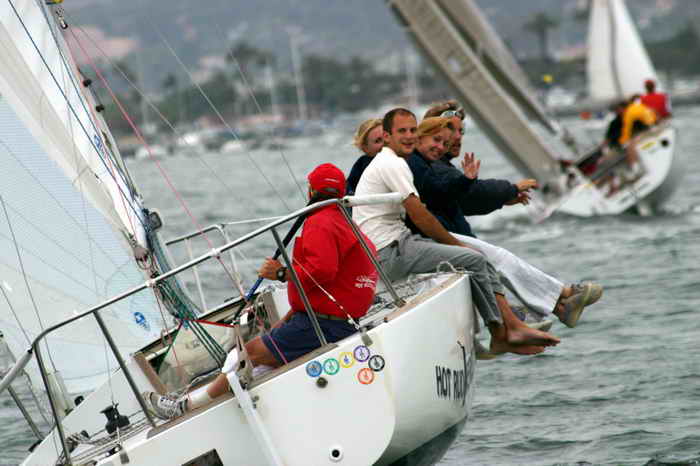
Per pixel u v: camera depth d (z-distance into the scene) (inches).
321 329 696.4
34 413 1151.0
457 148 895.7
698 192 2871.6
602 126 6378.0
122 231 804.6
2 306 815.7
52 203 801.6
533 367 1139.9
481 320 869.8
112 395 795.4
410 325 682.8
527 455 868.0
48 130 788.0
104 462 660.7
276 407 662.5
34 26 791.1
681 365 1078.4
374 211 810.8
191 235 1015.0
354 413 664.4
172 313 781.9
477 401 1039.6
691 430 880.3
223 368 671.1
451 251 783.1
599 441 879.7
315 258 681.0
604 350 1171.9
